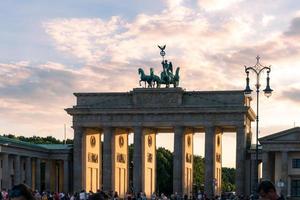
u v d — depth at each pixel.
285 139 193.88
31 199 20.14
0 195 108.12
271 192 24.73
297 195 193.75
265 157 195.88
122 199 188.25
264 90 104.88
